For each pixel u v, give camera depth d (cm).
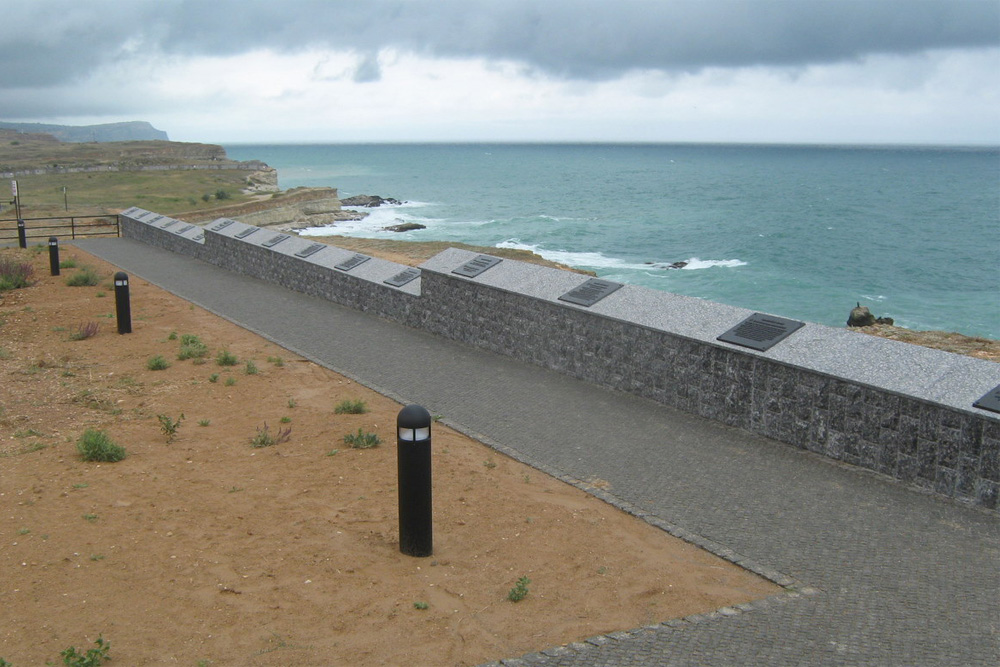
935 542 662
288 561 618
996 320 3684
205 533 666
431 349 1354
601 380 1136
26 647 498
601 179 15288
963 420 731
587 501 755
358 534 668
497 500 743
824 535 677
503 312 1296
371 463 834
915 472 777
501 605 558
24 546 639
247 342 1410
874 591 582
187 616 537
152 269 2262
